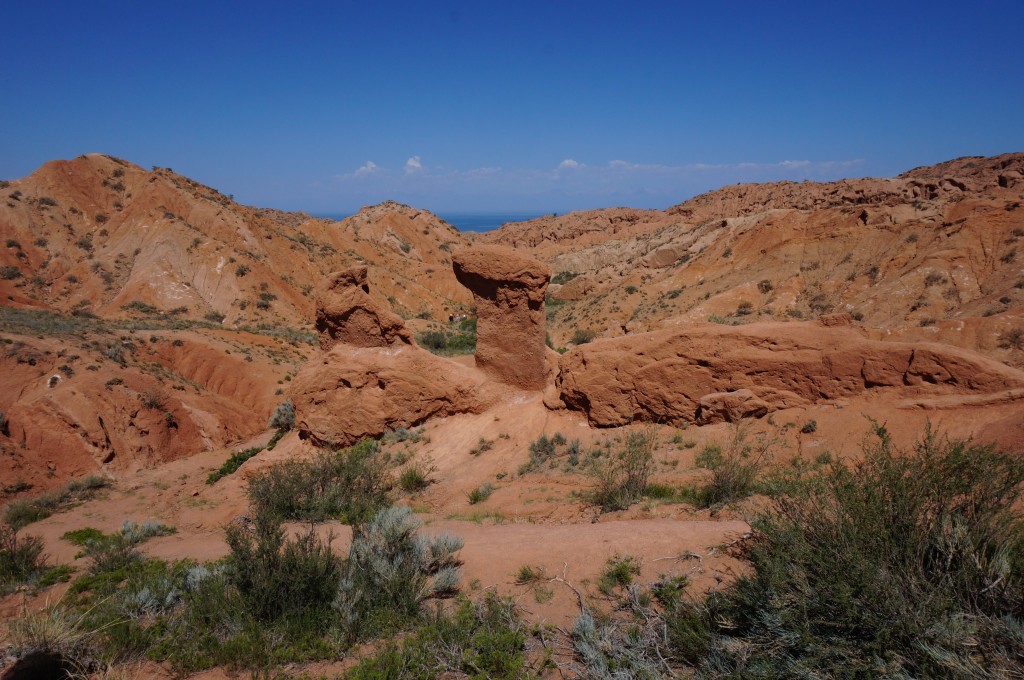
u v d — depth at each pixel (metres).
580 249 120.94
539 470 13.52
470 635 5.90
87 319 43.88
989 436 9.78
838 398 12.47
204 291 59.88
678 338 14.28
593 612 6.09
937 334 27.92
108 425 28.31
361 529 7.91
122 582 9.59
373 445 16.64
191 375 36.81
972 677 3.72
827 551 4.97
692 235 80.25
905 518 5.00
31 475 25.12
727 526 7.84
